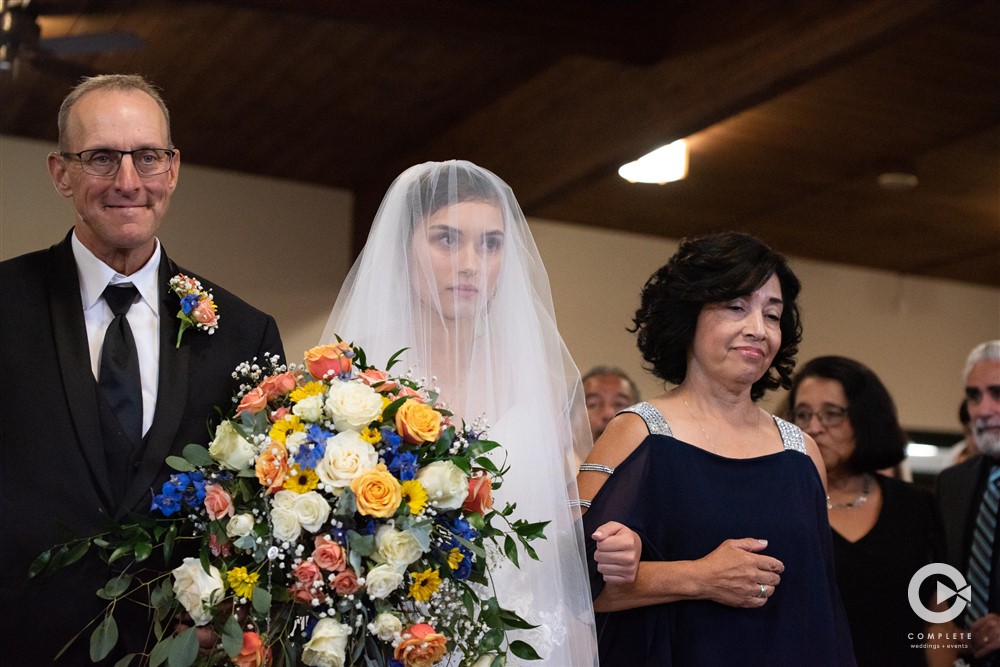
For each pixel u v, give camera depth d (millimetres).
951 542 3920
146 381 2391
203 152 7527
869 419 3617
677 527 2684
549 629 2420
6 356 2289
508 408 2549
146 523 2145
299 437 2123
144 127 2346
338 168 7773
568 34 5621
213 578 2086
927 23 4543
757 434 2859
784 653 2615
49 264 2436
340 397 2152
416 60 6191
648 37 5773
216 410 2371
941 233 8430
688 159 6914
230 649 2041
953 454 5430
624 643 2668
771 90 5207
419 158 7426
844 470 3645
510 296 2604
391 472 2166
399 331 2545
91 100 2352
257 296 7812
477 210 2598
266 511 2131
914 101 5891
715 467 2740
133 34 5090
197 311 2416
